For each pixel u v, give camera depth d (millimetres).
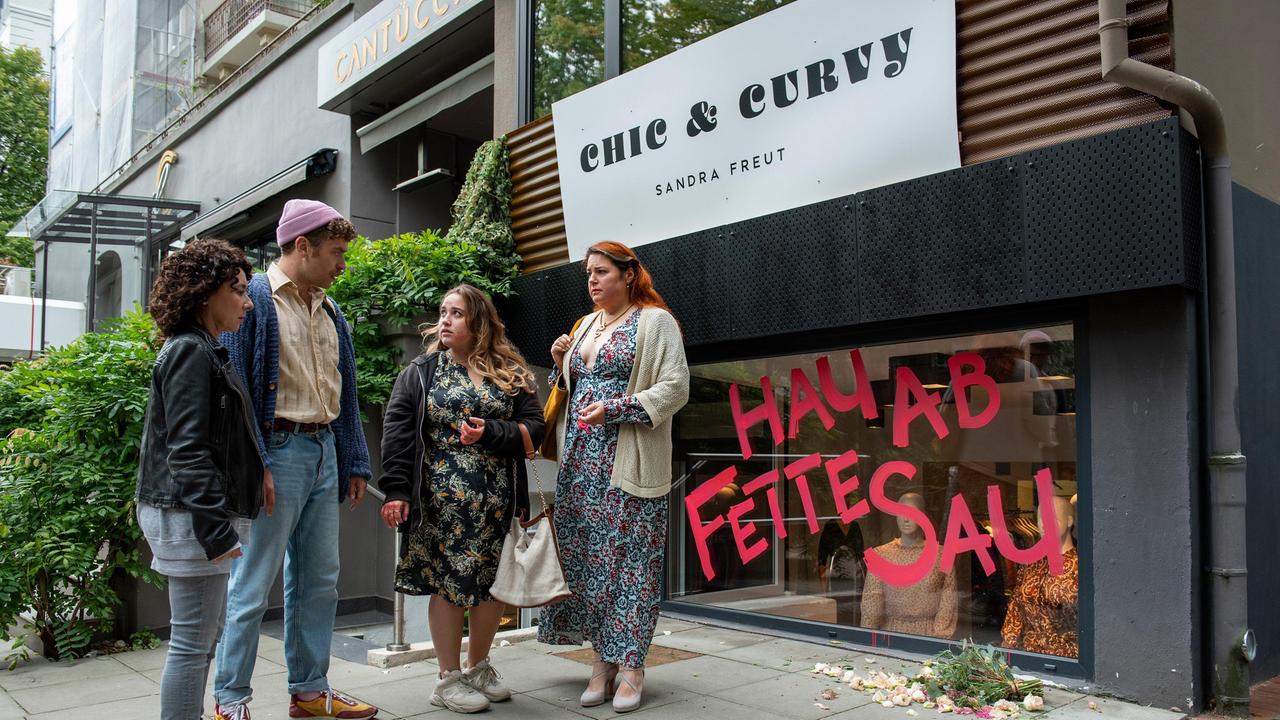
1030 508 3758
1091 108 3408
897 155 3938
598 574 3396
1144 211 3148
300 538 3162
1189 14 3596
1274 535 3783
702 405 5156
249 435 2604
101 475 4723
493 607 3436
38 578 4609
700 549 5137
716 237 4621
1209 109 3146
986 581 3898
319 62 10102
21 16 38562
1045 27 3520
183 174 14852
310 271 3086
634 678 3322
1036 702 3201
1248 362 3678
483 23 7949
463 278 5727
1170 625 3213
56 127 24812
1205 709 3211
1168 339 3256
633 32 5613
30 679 4129
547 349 5598
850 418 4430
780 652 4258
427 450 3309
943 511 4062
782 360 4730
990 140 3680
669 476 3441
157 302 2521
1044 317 3666
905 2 3893
